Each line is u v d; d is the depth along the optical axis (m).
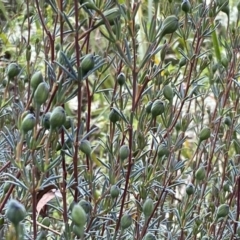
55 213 2.25
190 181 1.88
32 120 1.05
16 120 1.36
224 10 1.85
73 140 1.25
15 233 0.90
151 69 1.46
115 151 1.47
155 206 1.55
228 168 2.01
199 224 1.60
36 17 1.84
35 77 1.07
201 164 1.86
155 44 1.27
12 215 0.87
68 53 1.22
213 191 1.95
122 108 1.53
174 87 1.74
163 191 1.55
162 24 1.23
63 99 1.16
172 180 1.74
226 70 1.87
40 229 1.61
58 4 1.25
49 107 1.22
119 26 1.21
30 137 1.11
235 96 1.95
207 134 1.62
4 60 2.25
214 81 1.97
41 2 1.51
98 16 1.26
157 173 1.55
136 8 1.22
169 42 1.70
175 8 1.71
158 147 1.44
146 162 1.55
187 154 2.68
